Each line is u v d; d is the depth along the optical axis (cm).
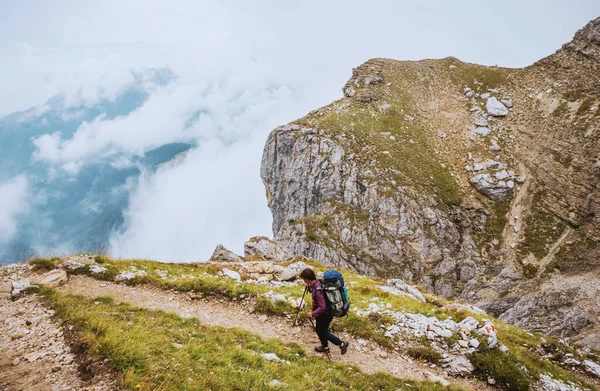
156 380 710
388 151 12631
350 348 1269
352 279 2603
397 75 16825
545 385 1313
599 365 1762
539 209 10594
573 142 11419
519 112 13538
